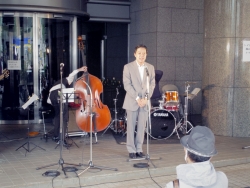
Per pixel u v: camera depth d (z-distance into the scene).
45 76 9.73
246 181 5.77
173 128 7.96
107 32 11.62
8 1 8.98
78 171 5.70
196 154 2.49
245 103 8.25
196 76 10.96
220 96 8.37
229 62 8.21
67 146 7.18
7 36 9.48
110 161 6.28
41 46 9.62
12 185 5.09
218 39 8.31
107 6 11.06
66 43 9.88
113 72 11.75
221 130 8.41
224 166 6.51
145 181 5.67
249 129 8.30
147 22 10.73
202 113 8.80
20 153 6.78
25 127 9.27
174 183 2.52
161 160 6.37
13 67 9.59
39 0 9.13
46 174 5.50
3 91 9.65
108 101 11.55
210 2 8.42
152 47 10.59
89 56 11.62
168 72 10.62
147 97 5.88
